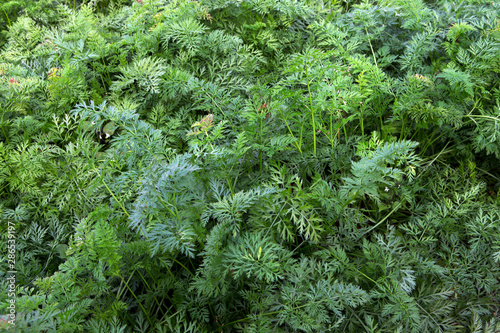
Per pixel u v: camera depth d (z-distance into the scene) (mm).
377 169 2031
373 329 2070
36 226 2514
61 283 1861
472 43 2896
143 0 3348
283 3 3381
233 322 2170
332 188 2750
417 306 2295
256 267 1920
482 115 2719
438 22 3219
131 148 2166
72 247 1966
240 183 2631
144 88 3170
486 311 2303
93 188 2287
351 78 2891
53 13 3914
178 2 3295
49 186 2660
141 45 3166
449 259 2482
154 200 1884
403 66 3039
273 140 2420
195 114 3127
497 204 2684
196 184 2229
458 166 3100
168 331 2244
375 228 2754
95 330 1910
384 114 3129
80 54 3025
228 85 3025
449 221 2533
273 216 2258
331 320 2168
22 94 2898
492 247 2402
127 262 2209
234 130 2670
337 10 3723
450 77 2604
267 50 3506
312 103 2561
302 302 2104
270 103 2377
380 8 3305
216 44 3178
